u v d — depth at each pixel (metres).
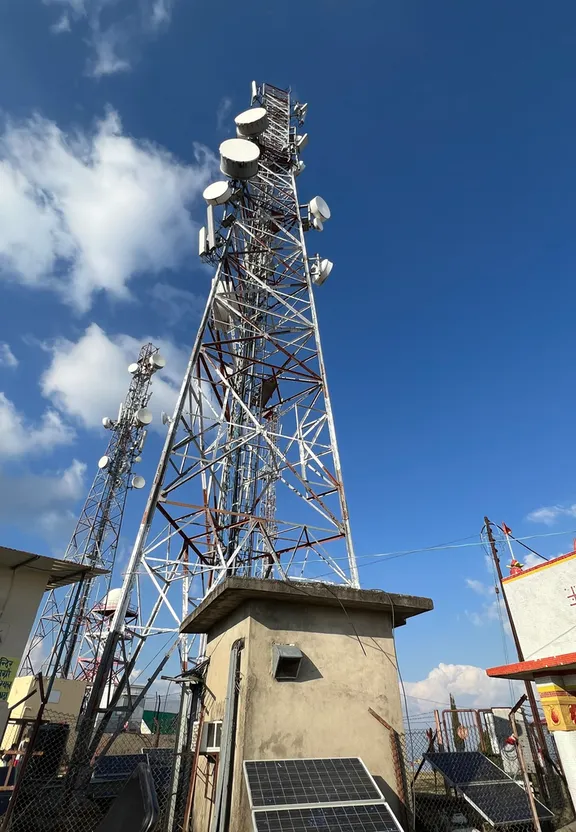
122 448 44.69
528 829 10.78
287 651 8.92
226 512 17.38
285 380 22.25
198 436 18.88
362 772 8.15
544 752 14.50
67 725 14.63
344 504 17.81
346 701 9.11
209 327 21.95
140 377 48.19
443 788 16.14
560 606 12.09
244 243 24.66
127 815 4.52
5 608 15.45
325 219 26.53
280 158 28.64
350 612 10.02
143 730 28.95
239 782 7.90
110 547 40.72
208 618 11.14
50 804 11.73
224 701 9.47
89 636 36.41
